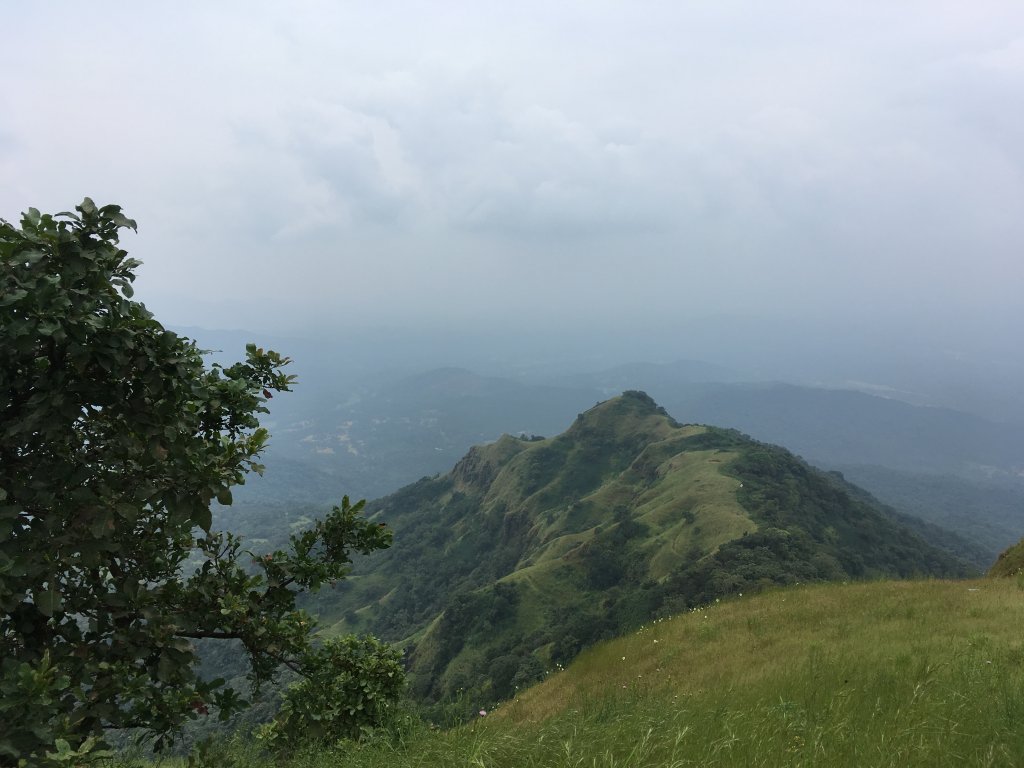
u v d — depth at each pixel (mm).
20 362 5102
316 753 7633
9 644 5148
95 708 5254
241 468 6609
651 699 9930
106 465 5348
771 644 13625
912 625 12484
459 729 6934
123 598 5641
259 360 7211
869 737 5793
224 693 6434
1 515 4543
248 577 7172
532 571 124938
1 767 4121
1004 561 20250
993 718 5977
